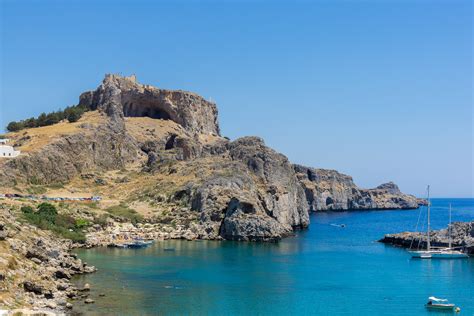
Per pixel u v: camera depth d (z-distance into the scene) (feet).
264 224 520.01
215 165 636.89
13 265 238.27
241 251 438.40
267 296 278.46
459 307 262.67
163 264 358.84
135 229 495.41
